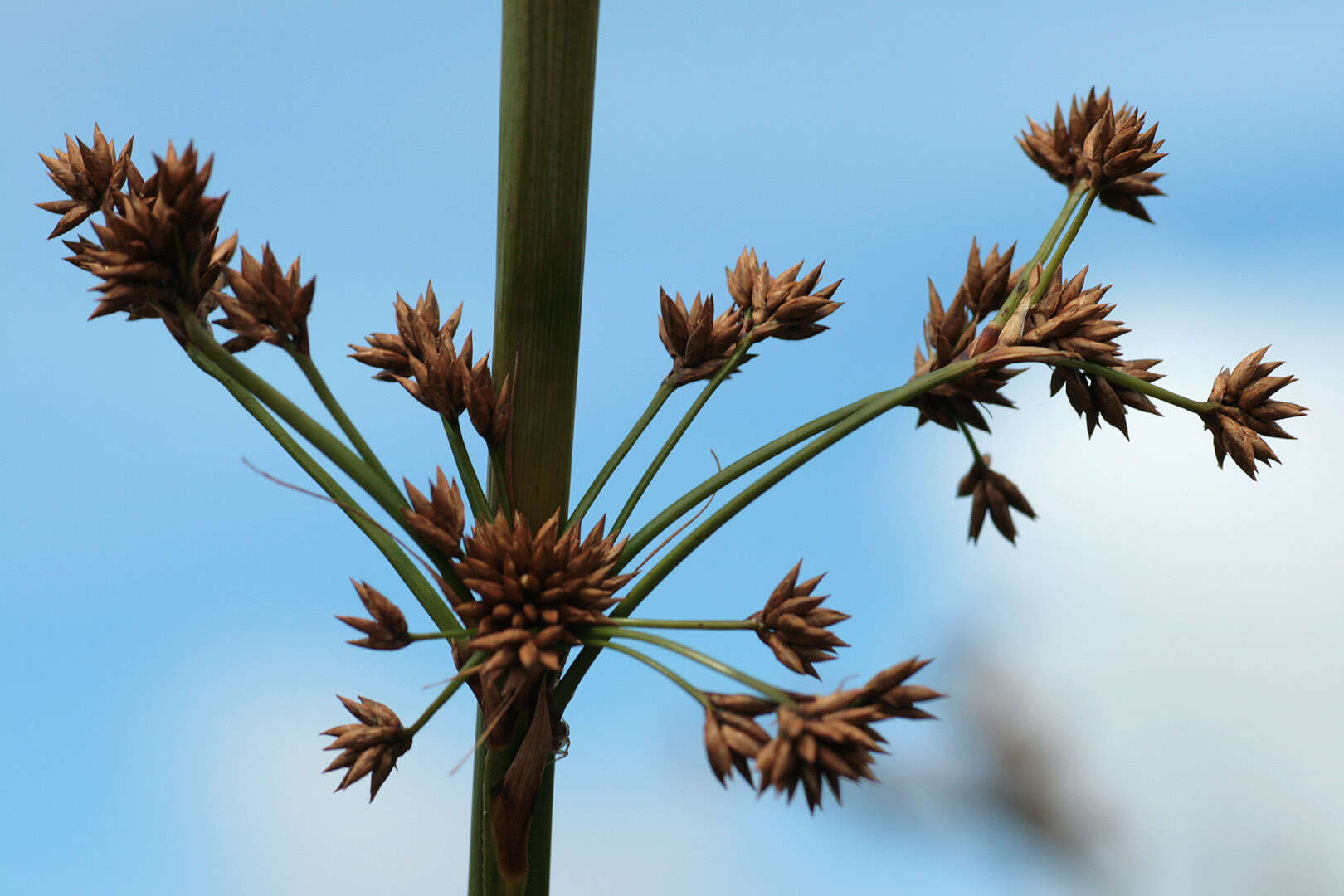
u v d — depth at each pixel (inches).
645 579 18.6
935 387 19.0
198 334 18.4
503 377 18.8
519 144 18.7
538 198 18.7
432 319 19.1
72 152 19.2
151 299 18.5
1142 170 19.4
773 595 18.4
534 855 18.8
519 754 18.5
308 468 18.6
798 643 18.3
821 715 17.7
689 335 19.3
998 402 19.1
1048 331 19.0
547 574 18.2
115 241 18.3
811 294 19.3
